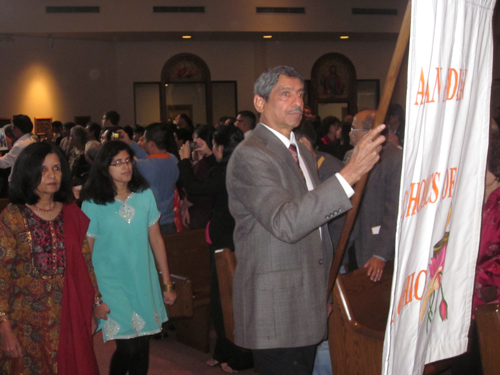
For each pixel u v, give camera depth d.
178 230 4.16
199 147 3.64
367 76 14.49
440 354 1.33
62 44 11.88
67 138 8.02
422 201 1.07
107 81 12.80
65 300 2.08
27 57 11.27
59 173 2.08
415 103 0.95
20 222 2.03
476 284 1.87
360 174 1.37
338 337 2.06
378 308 2.34
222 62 13.76
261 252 1.65
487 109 1.29
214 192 2.80
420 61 0.95
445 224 1.22
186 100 13.70
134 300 2.36
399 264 1.02
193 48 13.56
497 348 1.54
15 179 2.02
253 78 13.98
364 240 2.64
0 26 10.73
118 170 2.34
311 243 1.68
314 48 14.14
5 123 10.34
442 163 1.12
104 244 2.35
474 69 1.19
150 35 12.09
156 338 3.63
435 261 1.22
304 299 1.65
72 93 12.09
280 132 1.73
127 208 2.38
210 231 2.85
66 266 2.10
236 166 1.64
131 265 2.36
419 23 0.94
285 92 1.67
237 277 1.73
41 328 2.04
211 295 2.94
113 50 12.92
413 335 1.12
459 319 1.35
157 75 13.34
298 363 1.71
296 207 1.42
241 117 4.91
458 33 1.08
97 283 2.32
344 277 2.25
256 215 1.54
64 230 2.12
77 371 2.10
